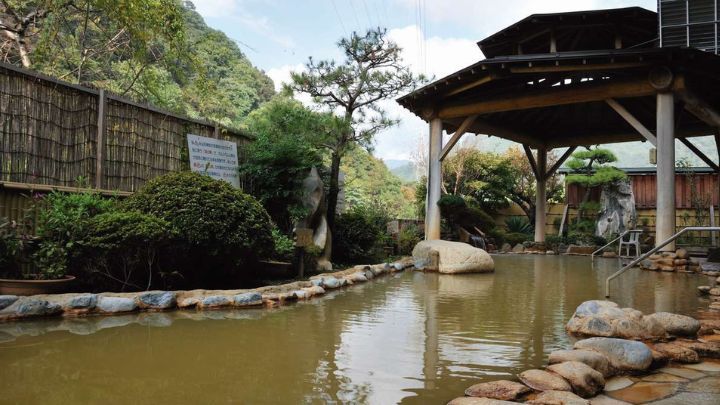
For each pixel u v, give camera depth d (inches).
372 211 487.8
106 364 111.6
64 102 222.7
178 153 279.0
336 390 97.1
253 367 111.4
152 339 135.7
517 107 415.2
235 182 309.1
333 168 366.0
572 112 555.2
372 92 374.6
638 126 371.2
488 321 170.6
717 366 123.8
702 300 220.2
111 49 496.7
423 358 121.8
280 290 218.1
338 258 369.7
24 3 431.5
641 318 151.3
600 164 741.3
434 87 422.3
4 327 145.9
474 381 104.6
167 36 468.1
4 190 199.5
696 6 405.4
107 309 167.8
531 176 845.8
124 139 248.7
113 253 186.1
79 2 453.1
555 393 93.2
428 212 454.9
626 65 353.7
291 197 315.6
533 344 137.6
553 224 750.5
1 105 199.6
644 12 419.5
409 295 233.1
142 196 213.5
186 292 191.8
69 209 193.9
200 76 554.6
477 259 345.1
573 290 255.4
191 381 101.0
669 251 363.9
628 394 101.8
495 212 802.8
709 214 631.2
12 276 178.9
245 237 219.8
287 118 345.7
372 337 143.7
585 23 433.7
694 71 353.1
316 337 142.1
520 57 370.3
